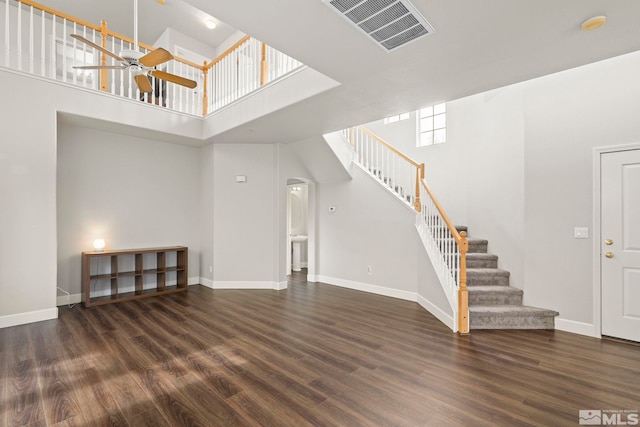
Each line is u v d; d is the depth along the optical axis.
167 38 6.45
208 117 5.49
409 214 5.09
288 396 2.31
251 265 5.92
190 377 2.59
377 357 2.98
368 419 2.05
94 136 5.07
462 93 3.42
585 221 3.56
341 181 6.09
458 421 2.03
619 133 3.34
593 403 2.23
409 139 6.43
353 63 2.77
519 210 4.16
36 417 2.05
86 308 4.57
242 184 5.93
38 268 3.98
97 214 5.10
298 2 1.97
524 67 2.84
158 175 5.80
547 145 3.84
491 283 4.31
